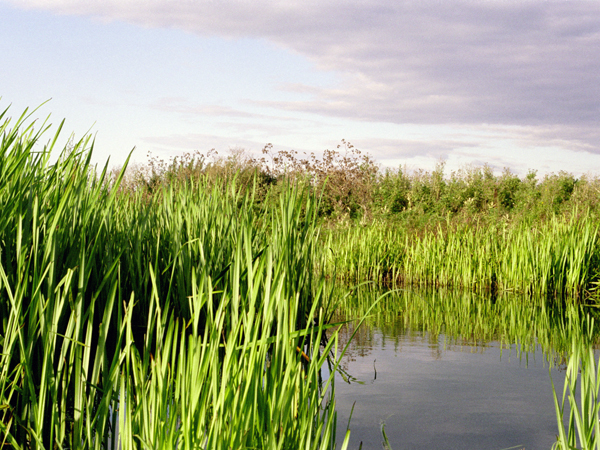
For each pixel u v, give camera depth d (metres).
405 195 22.12
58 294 2.26
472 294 9.91
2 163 2.90
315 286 5.83
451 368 4.65
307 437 2.10
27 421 2.42
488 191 22.06
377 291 10.24
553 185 21.89
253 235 5.38
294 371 2.28
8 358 2.28
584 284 9.42
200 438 1.90
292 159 18.92
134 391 2.95
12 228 3.04
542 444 3.02
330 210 19.36
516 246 10.28
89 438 2.16
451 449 2.92
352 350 5.34
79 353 2.31
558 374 4.49
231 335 2.10
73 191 3.12
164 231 5.23
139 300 4.64
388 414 3.46
